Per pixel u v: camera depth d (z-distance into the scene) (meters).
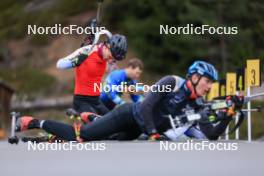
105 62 27.16
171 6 158.88
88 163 14.18
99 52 26.83
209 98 35.97
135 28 164.62
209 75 21.00
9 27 199.38
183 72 155.38
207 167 12.77
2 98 149.50
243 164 13.45
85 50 26.81
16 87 175.25
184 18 149.75
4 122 149.25
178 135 21.80
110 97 33.00
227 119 23.03
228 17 143.38
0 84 148.88
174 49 156.38
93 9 191.62
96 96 27.64
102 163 14.13
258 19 141.62
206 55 149.00
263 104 107.38
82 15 190.88
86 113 23.17
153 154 17.02
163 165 13.40
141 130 20.86
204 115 21.98
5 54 189.00
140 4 168.00
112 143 23.67
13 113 23.66
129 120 20.48
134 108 20.38
